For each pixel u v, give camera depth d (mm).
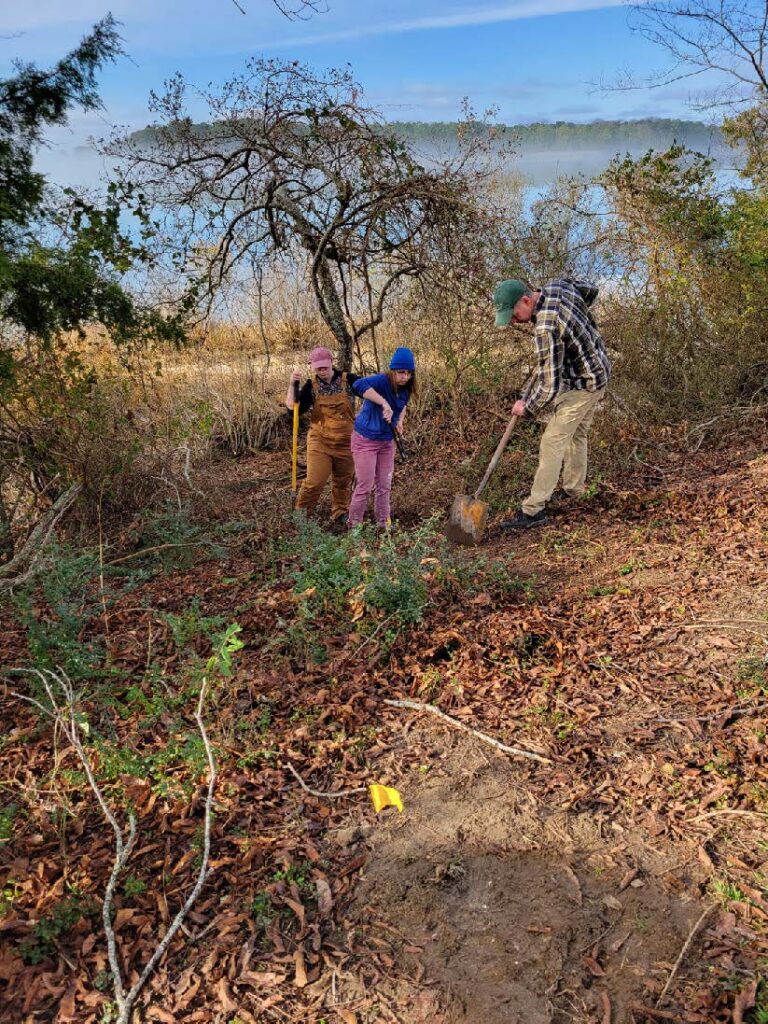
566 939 2623
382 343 10008
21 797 3424
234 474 8484
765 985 2379
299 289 10266
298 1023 2428
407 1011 2441
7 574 5449
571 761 3412
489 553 5895
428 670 4129
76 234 6578
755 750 3305
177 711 3934
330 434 6660
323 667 4227
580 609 4668
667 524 5898
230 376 9984
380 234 7746
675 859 2871
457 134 7691
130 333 6898
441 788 3326
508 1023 2375
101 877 2955
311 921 2764
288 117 7371
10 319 6230
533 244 8445
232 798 3305
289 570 5656
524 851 2975
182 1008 2488
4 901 2850
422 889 2854
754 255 8000
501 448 6164
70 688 3693
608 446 7555
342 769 3477
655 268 8578
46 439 6648
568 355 5953
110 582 5902
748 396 8258
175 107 7277
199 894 2869
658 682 3885
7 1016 2494
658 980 2457
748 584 4699
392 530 6246
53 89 6020
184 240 7926
